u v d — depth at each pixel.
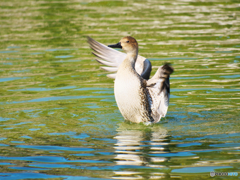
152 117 10.06
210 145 7.91
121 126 9.50
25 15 24.12
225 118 9.84
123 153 7.56
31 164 7.06
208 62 14.90
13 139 8.38
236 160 7.11
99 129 9.19
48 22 22.22
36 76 13.72
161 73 9.16
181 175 6.54
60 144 8.08
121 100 9.83
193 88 12.29
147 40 18.09
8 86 12.60
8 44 18.00
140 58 11.42
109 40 17.47
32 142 8.19
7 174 6.68
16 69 14.47
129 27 20.39
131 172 6.70
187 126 9.34
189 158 7.26
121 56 11.52
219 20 21.73
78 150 7.73
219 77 13.20
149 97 9.97
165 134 8.76
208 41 17.84
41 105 10.91
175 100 11.34
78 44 18.02
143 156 7.39
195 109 10.63
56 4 27.88
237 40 17.95
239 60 15.05
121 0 29.03
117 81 9.93
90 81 13.30
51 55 16.44
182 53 16.12
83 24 21.47
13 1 29.58
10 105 10.84
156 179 6.41
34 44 18.00
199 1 27.75
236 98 11.32
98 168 6.87
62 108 10.73
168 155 7.41
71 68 14.82
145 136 8.64
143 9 25.36
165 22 21.50
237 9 24.56
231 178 6.41
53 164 7.06
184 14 23.50
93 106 10.99
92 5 27.22
